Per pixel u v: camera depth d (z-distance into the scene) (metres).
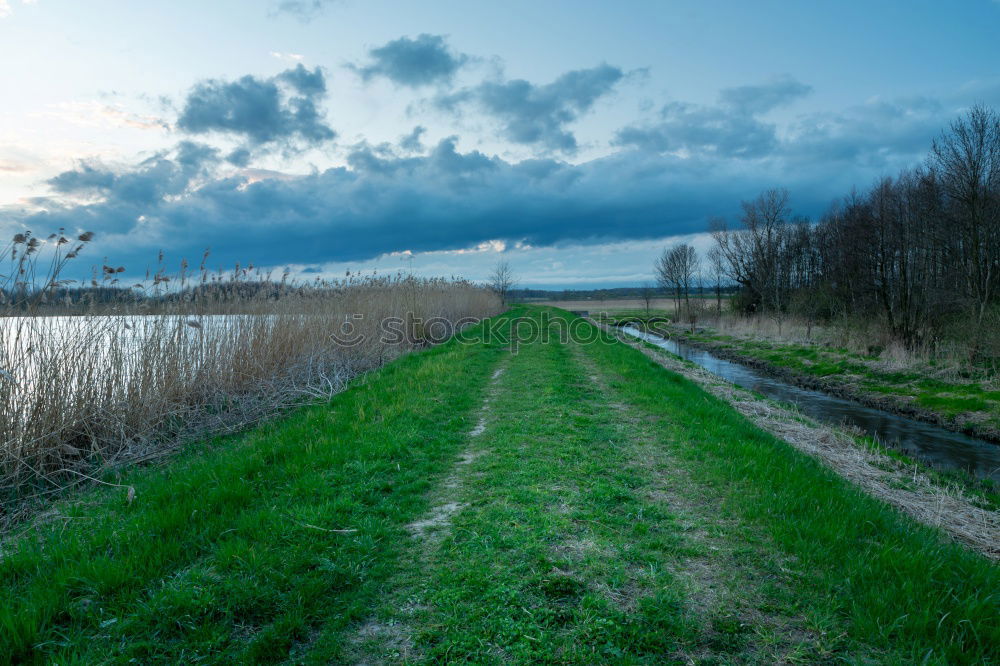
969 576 3.68
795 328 30.72
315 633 3.14
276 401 9.11
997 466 9.38
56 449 6.02
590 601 3.33
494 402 9.33
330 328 12.55
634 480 5.57
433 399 9.02
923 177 20.19
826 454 8.56
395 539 4.26
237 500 4.79
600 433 7.40
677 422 8.00
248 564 3.68
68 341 6.73
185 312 8.90
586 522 4.55
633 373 12.37
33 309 6.34
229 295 10.07
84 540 4.07
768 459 6.19
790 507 4.76
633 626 3.10
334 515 4.51
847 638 3.03
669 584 3.58
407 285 19.31
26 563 3.69
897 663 2.82
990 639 2.96
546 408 8.76
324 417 7.71
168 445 7.24
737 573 3.73
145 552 3.78
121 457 6.68
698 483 5.55
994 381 14.22
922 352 18.70
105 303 7.52
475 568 3.77
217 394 8.85
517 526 4.43
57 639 2.99
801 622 3.19
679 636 3.05
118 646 2.92
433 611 3.31
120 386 7.20
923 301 21.14
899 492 7.09
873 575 3.60
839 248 31.17
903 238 22.06
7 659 2.80
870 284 25.25
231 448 6.75
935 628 3.07
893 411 13.91
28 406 5.99
